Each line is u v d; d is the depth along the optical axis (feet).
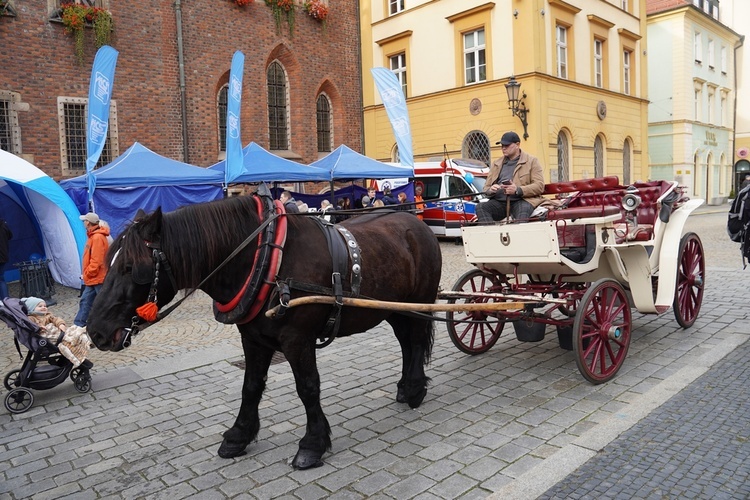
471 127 72.79
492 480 12.67
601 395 17.24
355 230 15.40
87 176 38.73
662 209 21.42
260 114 67.46
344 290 14.03
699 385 17.34
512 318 19.10
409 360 17.13
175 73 59.77
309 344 13.57
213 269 12.84
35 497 12.89
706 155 124.88
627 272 20.59
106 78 38.78
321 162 51.08
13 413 17.98
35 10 51.08
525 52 66.59
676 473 12.27
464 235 19.57
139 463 14.30
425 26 76.13
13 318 18.34
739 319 25.12
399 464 13.60
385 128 79.87
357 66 79.15
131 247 11.87
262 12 66.69
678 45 113.19
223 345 25.13
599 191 21.35
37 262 37.55
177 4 59.11
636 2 86.12
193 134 61.52
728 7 139.23
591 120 76.64
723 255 46.01
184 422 16.83
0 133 49.62
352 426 15.96
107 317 11.81
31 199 41.29
